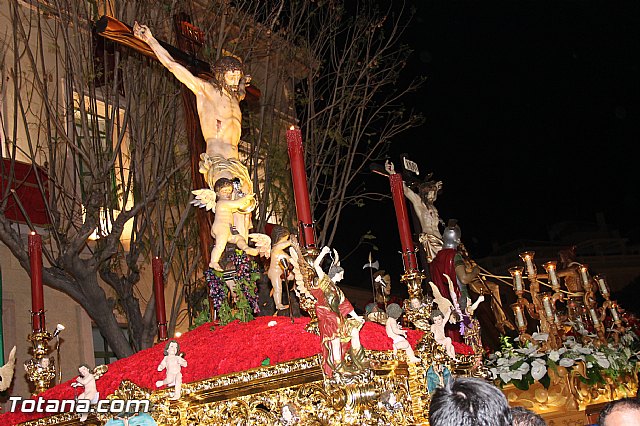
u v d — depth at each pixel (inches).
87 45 396.8
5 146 382.6
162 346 206.4
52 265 351.9
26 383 382.9
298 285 162.9
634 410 125.1
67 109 373.1
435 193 359.9
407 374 172.1
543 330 278.5
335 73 481.4
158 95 401.4
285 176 451.8
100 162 370.9
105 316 349.7
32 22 421.4
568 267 333.7
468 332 213.3
